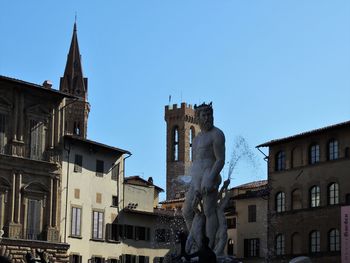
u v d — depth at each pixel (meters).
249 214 92.81
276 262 85.94
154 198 99.56
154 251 91.81
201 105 22.52
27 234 74.00
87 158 83.69
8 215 72.81
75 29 152.75
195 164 22.45
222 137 22.16
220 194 22.33
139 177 97.19
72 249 79.88
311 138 84.19
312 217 82.19
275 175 88.44
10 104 74.62
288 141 86.88
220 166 21.91
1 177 72.62
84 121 147.38
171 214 93.31
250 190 95.94
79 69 150.25
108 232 85.94
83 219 82.12
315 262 80.38
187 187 22.80
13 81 73.94
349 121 78.31
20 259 72.12
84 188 82.75
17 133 74.88
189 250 22.06
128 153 89.69
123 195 89.38
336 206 79.38
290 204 85.69
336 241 78.81
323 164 82.00
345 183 79.00
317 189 82.56
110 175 87.44
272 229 87.50
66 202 79.56
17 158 73.88
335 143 81.25
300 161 85.31
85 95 148.50
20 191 73.94
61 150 79.19
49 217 76.38
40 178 76.19
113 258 86.19
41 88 76.69
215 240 21.94
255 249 91.00
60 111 79.75
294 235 84.56
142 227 91.31
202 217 22.17
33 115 76.69
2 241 70.88
